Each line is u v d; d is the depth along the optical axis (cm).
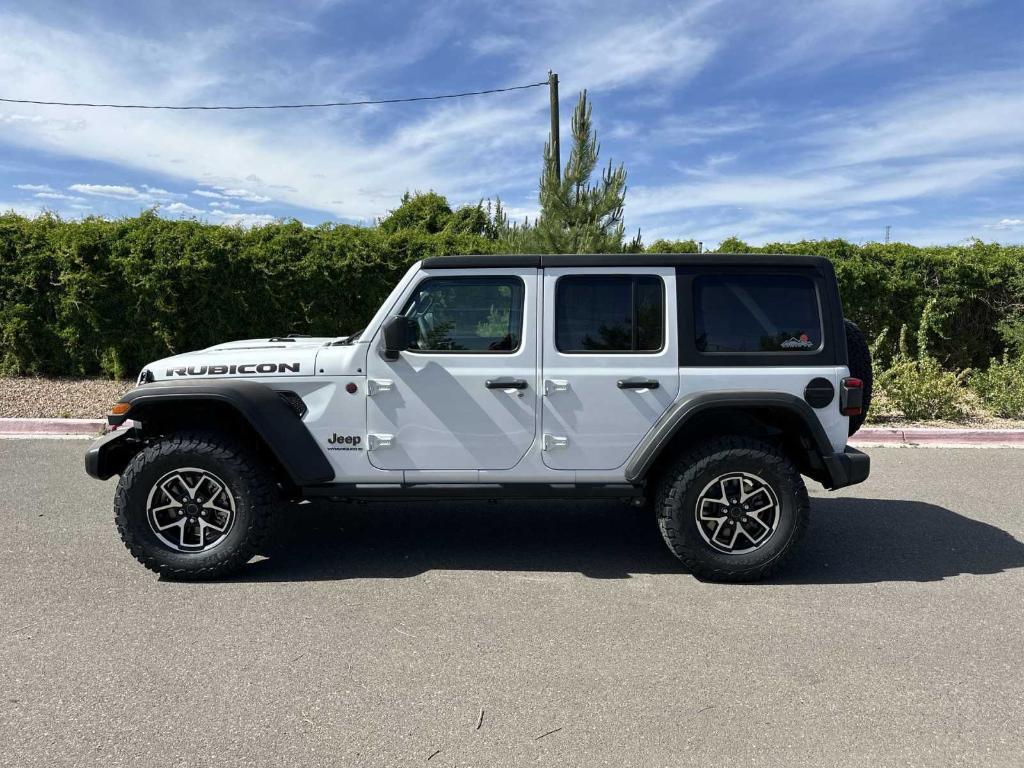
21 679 318
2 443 780
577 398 436
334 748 271
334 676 323
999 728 286
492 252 1108
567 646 353
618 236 1065
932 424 888
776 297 442
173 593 412
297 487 466
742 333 440
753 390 433
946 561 471
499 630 369
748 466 422
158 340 1062
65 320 1058
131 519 420
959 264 1163
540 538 514
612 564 464
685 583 434
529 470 440
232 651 345
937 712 297
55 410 895
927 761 265
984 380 969
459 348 441
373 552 483
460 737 279
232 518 428
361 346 437
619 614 389
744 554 427
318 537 512
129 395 420
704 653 346
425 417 437
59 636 358
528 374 436
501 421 437
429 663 335
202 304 1059
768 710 298
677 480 425
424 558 473
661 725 287
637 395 435
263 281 1066
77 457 723
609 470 440
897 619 384
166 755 266
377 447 438
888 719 292
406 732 282
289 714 293
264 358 441
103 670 326
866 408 482
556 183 1094
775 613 391
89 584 423
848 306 1165
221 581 431
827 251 1170
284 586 424
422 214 2261
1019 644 356
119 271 1041
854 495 624
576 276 439
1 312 1052
